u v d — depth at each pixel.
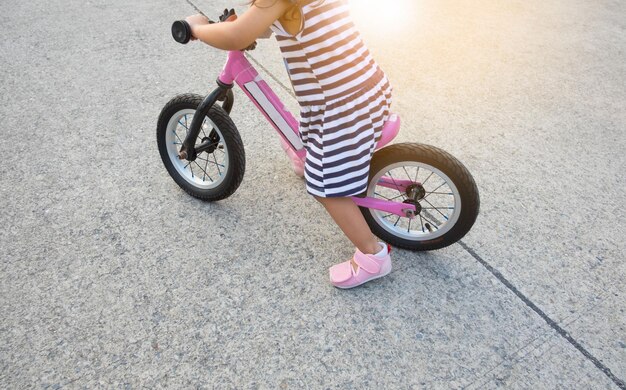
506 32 4.01
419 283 2.24
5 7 4.02
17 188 2.60
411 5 4.25
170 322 2.07
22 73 3.36
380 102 1.85
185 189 2.55
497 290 2.23
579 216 2.59
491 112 3.22
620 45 3.97
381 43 3.77
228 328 2.05
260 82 2.09
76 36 3.72
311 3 1.59
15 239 2.36
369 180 2.18
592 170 2.86
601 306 2.19
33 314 2.07
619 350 2.04
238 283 2.21
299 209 2.55
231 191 2.43
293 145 2.22
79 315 2.08
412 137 3.00
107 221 2.46
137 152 2.83
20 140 2.87
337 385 1.89
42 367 1.91
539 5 4.41
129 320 2.07
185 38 1.88
